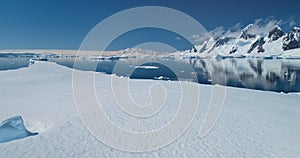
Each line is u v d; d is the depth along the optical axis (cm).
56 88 2456
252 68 9394
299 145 1128
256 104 1966
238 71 7862
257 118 1559
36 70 3641
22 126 1289
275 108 1836
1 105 1795
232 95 2366
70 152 1013
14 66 5666
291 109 1806
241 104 1956
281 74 6938
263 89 4269
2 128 1219
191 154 1031
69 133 1223
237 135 1254
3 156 955
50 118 1484
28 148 1035
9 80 2912
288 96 2358
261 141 1175
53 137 1166
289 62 14188
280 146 1117
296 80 5544
